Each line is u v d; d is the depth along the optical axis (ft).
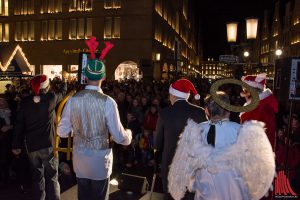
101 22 126.82
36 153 17.67
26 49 137.80
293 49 167.94
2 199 21.65
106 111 13.85
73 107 13.97
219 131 10.28
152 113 32.60
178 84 15.35
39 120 17.48
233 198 10.00
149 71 101.35
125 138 14.33
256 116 16.71
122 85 59.41
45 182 18.16
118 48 125.39
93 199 14.32
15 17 139.44
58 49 132.67
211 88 10.89
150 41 122.83
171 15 174.50
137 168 30.55
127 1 124.06
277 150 20.15
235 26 33.81
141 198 22.11
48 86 18.29
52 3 133.59
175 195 10.69
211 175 10.11
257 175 9.78
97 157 13.89
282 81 18.76
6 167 24.61
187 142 10.46
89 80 14.15
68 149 18.10
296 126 22.91
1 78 60.54
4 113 24.16
